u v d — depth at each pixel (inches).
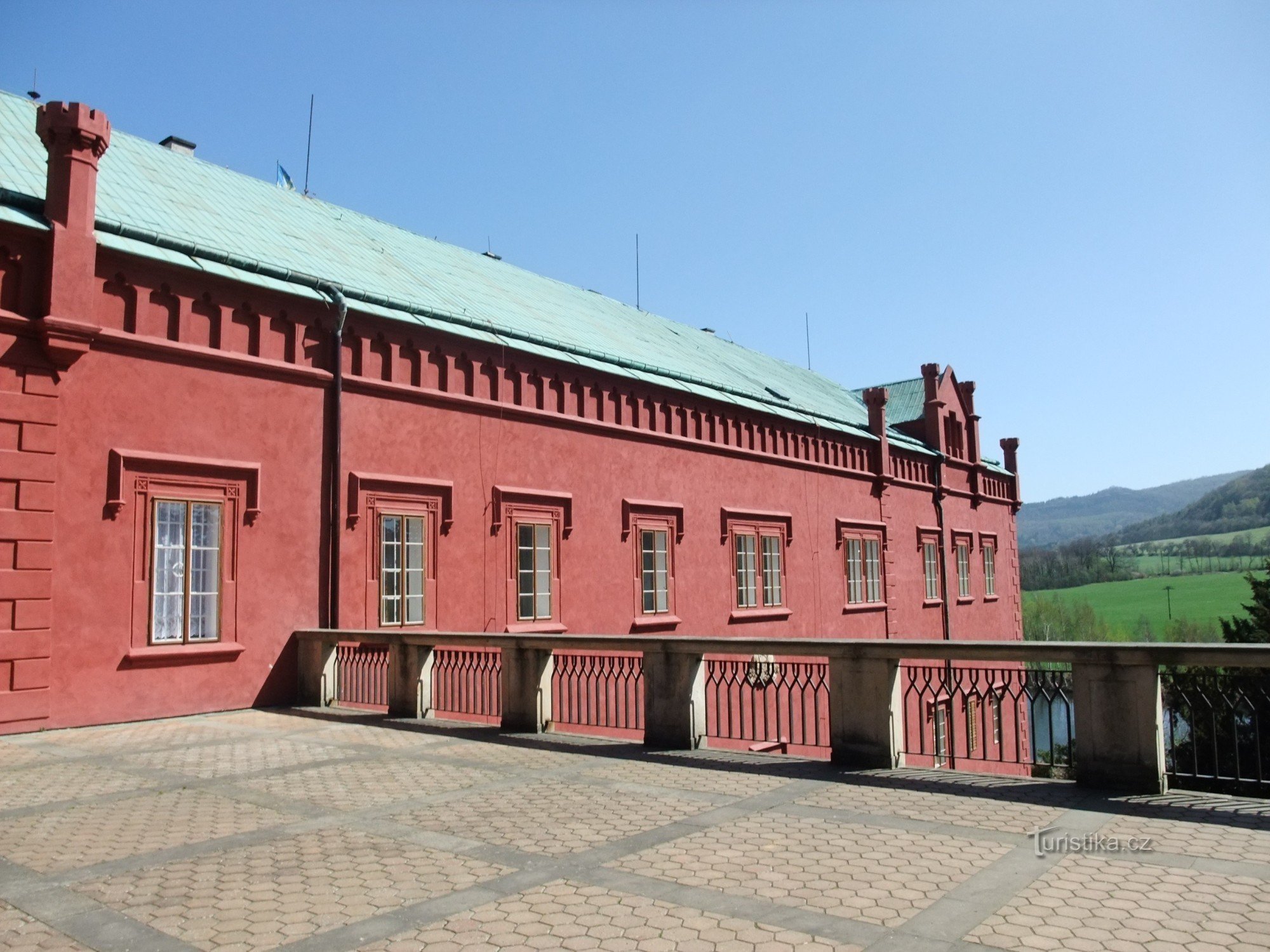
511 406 701.9
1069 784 335.3
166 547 513.3
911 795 323.9
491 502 682.8
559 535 735.1
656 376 864.3
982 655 350.6
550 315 868.6
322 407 588.7
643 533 818.8
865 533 1149.7
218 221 624.1
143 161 675.4
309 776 365.7
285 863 251.3
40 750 418.3
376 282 673.0
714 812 303.6
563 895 222.2
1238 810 294.7
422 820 295.6
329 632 552.1
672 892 223.6
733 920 204.4
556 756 408.2
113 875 241.4
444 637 502.6
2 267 457.1
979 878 229.6
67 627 470.6
